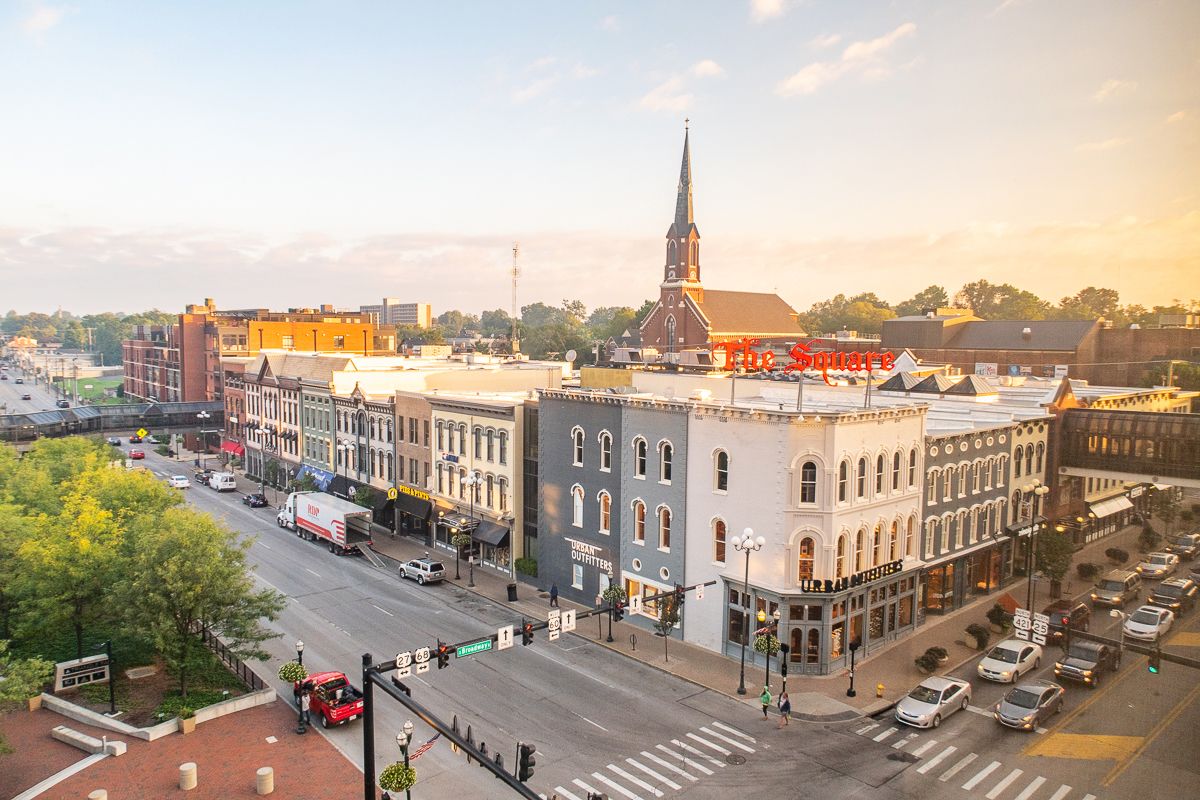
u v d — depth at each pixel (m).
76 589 38.16
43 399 181.62
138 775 29.50
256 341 124.94
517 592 52.41
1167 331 56.31
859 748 31.56
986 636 41.53
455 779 29.47
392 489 67.00
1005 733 32.53
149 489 49.53
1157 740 30.23
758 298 153.25
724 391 57.25
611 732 33.00
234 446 105.19
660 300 142.75
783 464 38.03
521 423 55.56
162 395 145.88
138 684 37.84
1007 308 163.50
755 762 30.52
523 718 34.22
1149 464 52.44
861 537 40.16
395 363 88.88
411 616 47.34
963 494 48.12
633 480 46.09
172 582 34.25
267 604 37.91
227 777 29.44
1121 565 52.03
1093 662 36.22
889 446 41.34
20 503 50.16
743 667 37.00
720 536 41.66
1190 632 36.28
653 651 41.84
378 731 33.22
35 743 32.28
